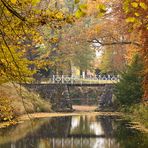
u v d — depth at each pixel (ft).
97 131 101.04
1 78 35.09
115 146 75.51
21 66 36.40
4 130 99.86
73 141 84.58
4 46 31.48
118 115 150.82
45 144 79.00
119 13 108.47
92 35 140.15
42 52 171.94
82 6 20.88
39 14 27.48
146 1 49.42
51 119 135.23
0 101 45.32
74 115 155.94
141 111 121.19
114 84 169.68
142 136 87.81
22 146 75.10
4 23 27.20
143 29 65.98
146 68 77.25
